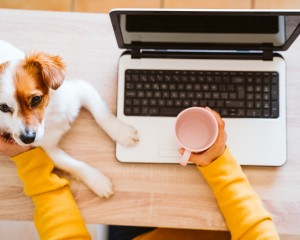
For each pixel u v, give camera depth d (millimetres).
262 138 872
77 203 861
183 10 741
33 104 812
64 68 823
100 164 882
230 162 847
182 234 1023
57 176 866
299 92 897
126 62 901
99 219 853
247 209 813
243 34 835
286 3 1437
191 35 843
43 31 935
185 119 875
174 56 902
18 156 852
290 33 804
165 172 872
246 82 885
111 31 935
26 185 846
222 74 891
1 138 860
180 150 835
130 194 862
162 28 793
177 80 893
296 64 909
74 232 821
